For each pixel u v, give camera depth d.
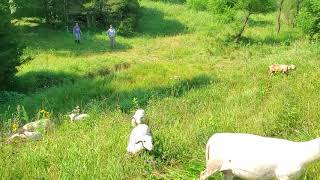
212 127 10.24
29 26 35.62
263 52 27.50
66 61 26.14
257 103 12.94
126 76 21.77
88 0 38.91
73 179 8.04
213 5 32.44
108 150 9.38
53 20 36.62
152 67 23.66
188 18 41.62
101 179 7.98
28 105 17.42
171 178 8.17
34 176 8.33
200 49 29.48
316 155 5.98
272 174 6.16
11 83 21.36
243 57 26.75
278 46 28.94
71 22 37.41
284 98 12.63
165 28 38.97
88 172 8.16
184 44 32.03
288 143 6.24
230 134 6.62
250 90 14.78
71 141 10.33
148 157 8.73
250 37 32.59
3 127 12.53
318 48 22.28
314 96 12.27
